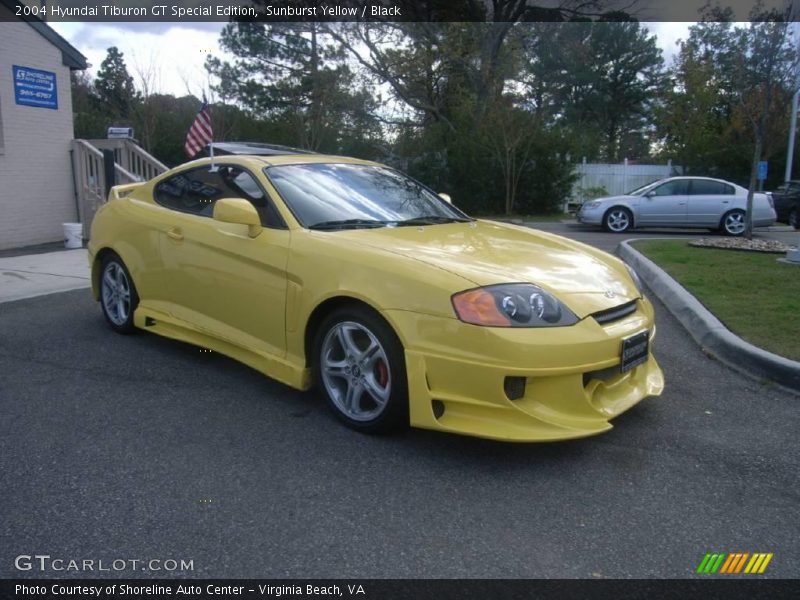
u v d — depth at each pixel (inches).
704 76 1039.0
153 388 164.6
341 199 167.6
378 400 134.0
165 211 187.6
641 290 158.2
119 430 140.3
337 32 943.0
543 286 130.8
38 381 168.6
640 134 2070.6
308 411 150.9
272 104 1051.3
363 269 134.0
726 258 363.9
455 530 104.8
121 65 1323.8
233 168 174.9
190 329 176.7
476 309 120.8
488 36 914.1
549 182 864.9
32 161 421.1
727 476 123.4
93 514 108.0
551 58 1251.2
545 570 95.4
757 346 185.6
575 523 107.3
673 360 193.0
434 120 1002.1
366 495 114.8
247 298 157.6
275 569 94.7
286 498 113.6
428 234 154.8
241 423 144.1
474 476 122.0
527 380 121.4
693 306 236.5
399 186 188.1
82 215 450.6
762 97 444.8
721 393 165.6
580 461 128.4
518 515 109.4
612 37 1840.6
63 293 269.1
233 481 119.0
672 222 626.2
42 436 137.0
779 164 1056.8
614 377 135.9
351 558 97.5
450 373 122.1
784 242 525.3
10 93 403.5
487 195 871.7
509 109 850.1
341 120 983.6
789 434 141.7
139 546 99.7
